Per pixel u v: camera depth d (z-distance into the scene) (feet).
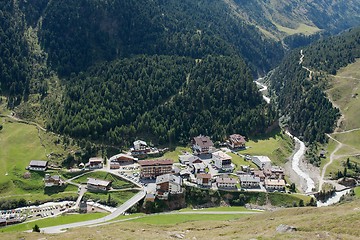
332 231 368.89
